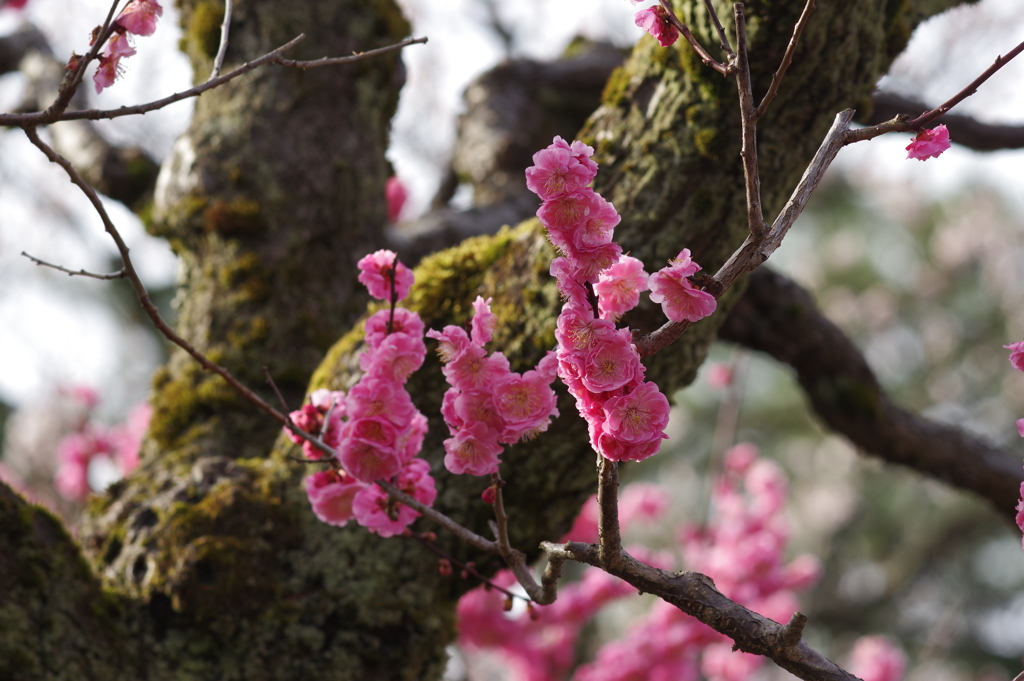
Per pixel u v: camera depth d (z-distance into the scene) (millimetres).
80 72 1119
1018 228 8336
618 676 3818
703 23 1720
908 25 2062
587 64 3902
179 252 2457
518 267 1854
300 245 2355
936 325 8531
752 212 1011
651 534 7750
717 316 1871
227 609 1773
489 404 1170
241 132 2381
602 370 1005
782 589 4086
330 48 2504
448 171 4188
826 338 3154
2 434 6285
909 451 3314
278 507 1886
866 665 4250
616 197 1805
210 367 1406
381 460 1209
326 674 1797
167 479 2008
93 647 1655
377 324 1279
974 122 2791
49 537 1673
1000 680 8234
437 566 1909
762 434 8906
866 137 1077
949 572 8781
